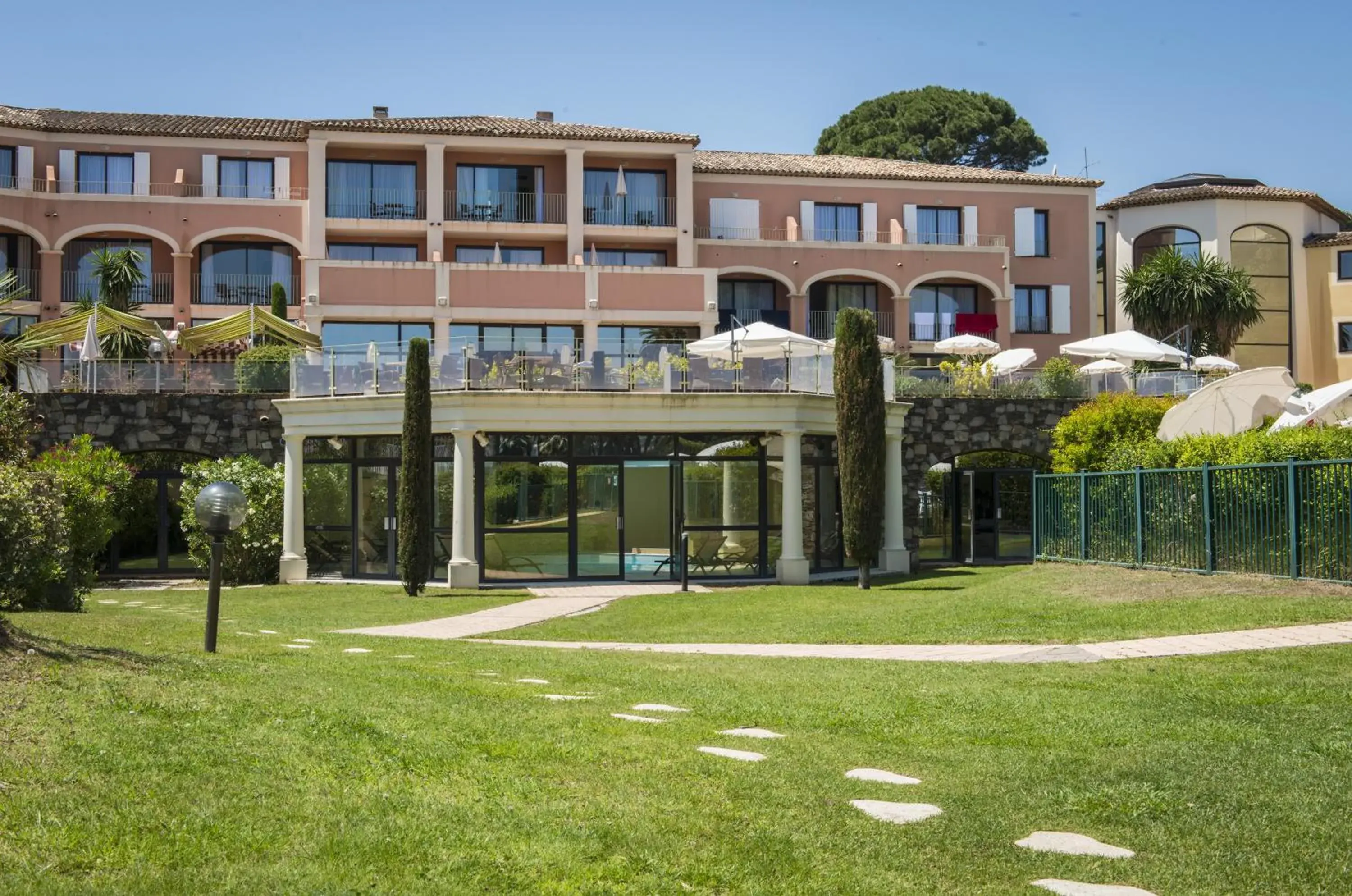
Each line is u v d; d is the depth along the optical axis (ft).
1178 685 33.53
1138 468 63.77
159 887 14.99
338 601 68.90
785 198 146.41
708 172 144.05
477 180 137.49
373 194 134.51
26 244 131.03
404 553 71.82
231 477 83.87
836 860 17.72
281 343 107.65
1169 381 97.50
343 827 17.70
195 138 134.21
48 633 34.55
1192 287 141.18
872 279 145.59
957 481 97.35
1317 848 18.60
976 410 96.48
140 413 87.86
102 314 93.20
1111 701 30.96
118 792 18.30
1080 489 68.74
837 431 74.79
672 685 34.78
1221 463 59.36
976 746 25.88
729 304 144.77
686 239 137.59
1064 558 70.74
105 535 69.00
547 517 79.61
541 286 127.44
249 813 17.99
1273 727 27.35
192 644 40.01
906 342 144.36
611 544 80.28
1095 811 20.54
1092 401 95.09
